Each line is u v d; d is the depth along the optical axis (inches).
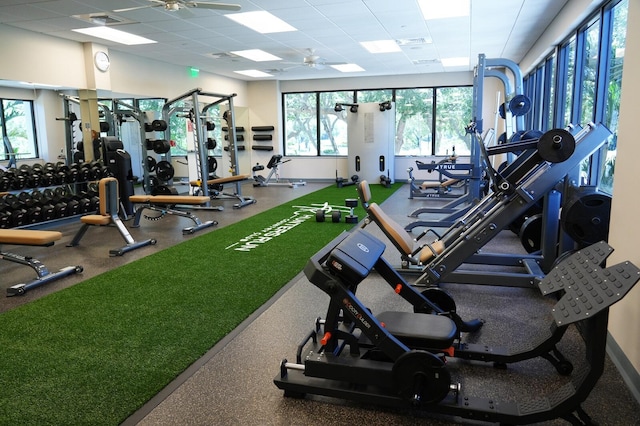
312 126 452.1
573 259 70.9
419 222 213.2
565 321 57.4
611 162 168.7
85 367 89.4
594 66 188.2
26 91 258.1
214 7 174.2
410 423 71.2
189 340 100.6
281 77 430.9
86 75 275.3
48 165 235.3
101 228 228.5
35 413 74.6
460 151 416.2
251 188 396.5
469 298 125.3
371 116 401.7
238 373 86.8
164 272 150.3
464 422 71.1
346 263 73.0
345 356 80.4
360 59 334.0
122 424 71.9
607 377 82.5
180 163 367.9
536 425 69.5
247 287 134.3
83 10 202.1
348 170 424.8
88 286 137.6
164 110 297.3
